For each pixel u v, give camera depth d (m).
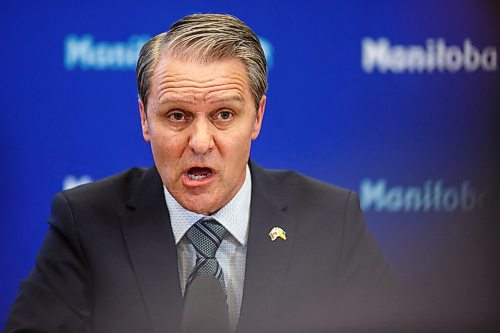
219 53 3.84
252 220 4.43
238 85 3.88
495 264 7.90
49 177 7.62
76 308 4.27
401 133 7.91
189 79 3.81
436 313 2.82
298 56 7.76
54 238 4.47
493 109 7.95
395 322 2.91
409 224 7.96
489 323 2.76
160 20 7.60
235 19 3.99
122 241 4.38
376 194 7.93
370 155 7.89
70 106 7.59
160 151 3.93
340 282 4.52
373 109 7.87
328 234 4.56
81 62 7.58
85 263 4.38
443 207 7.99
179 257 4.38
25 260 7.66
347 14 7.79
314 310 4.15
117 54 7.60
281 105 7.76
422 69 7.89
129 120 7.67
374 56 7.84
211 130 3.88
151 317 4.16
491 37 7.91
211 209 4.06
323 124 7.82
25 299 4.25
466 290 3.73
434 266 7.96
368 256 4.61
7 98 7.52
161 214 4.41
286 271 4.36
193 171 3.96
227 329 3.26
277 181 4.79
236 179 4.01
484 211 7.99
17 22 7.48
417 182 7.95
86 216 4.48
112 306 4.23
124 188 4.65
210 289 3.32
